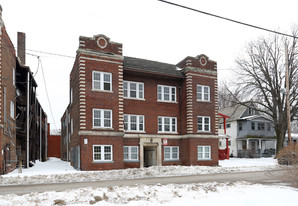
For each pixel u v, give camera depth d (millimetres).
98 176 19750
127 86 28734
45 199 10195
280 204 9133
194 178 18938
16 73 30703
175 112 31094
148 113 29438
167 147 30156
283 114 39312
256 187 12930
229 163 33469
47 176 19594
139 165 28188
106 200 10070
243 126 51188
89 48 25531
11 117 25391
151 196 10664
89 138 24562
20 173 22312
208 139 30703
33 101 37219
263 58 39375
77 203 9609
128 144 28000
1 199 10344
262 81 40250
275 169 25766
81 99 24594
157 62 32875
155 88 30250
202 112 30672
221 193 11320
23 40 37031
